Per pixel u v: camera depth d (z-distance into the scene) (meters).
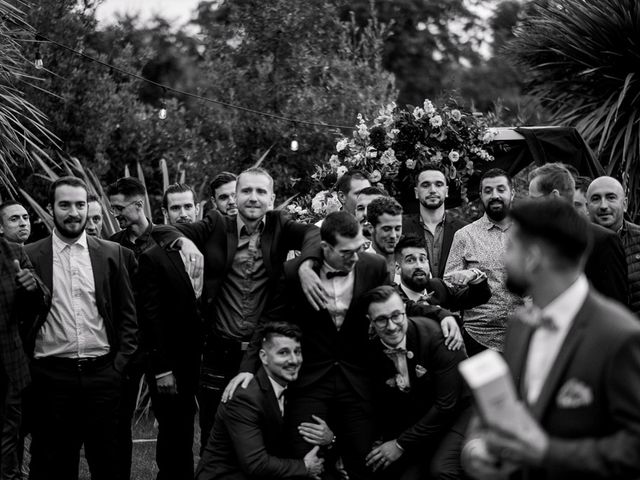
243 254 5.62
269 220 5.62
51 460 5.57
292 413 5.06
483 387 2.59
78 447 5.68
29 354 5.52
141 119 11.81
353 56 13.69
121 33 13.00
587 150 8.31
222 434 5.04
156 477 6.57
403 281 5.48
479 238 6.18
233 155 12.62
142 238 6.93
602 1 10.56
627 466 2.59
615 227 5.65
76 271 5.64
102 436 5.61
